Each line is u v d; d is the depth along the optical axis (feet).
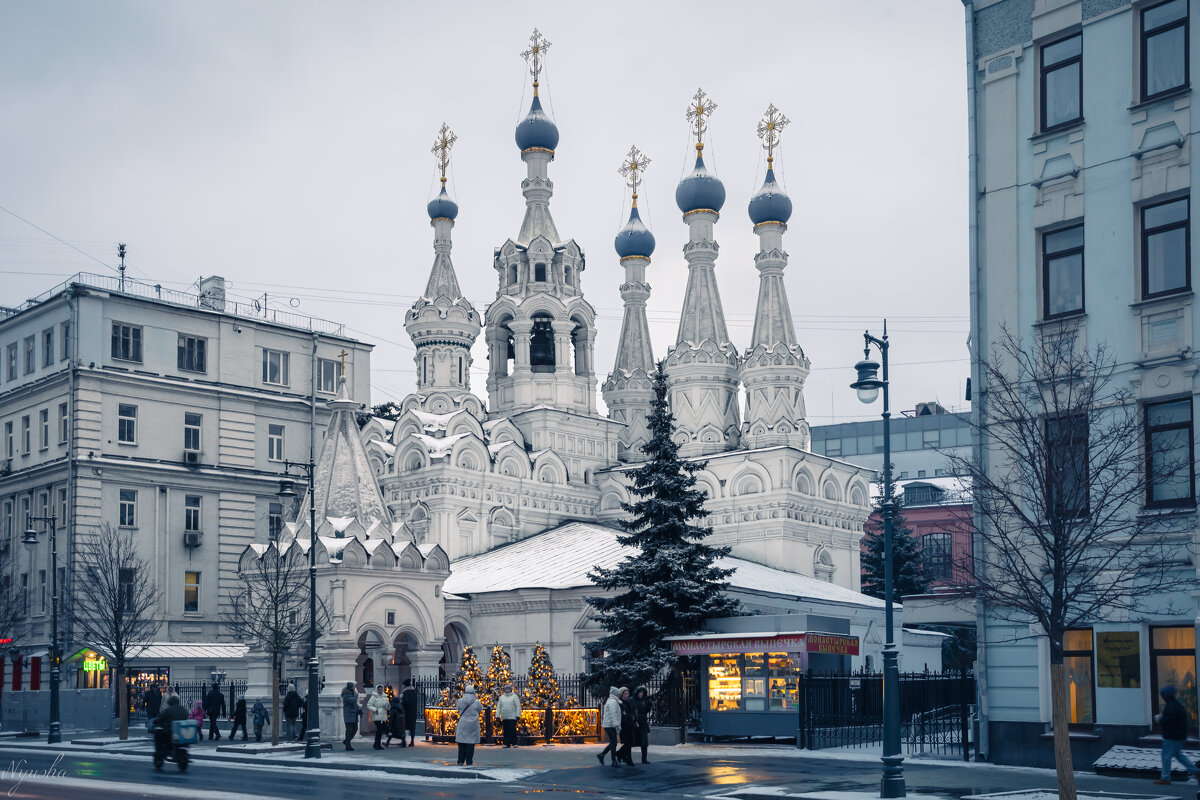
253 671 180.55
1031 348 109.91
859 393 101.50
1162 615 102.94
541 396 266.98
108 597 201.67
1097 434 99.55
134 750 151.02
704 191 282.15
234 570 244.22
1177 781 97.81
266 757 135.64
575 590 202.69
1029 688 112.88
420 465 242.37
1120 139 110.11
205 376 248.73
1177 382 103.96
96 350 233.35
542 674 161.17
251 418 252.83
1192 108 105.60
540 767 122.52
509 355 276.62
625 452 282.77
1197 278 103.96
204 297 269.85
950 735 148.97
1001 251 116.98
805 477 253.65
